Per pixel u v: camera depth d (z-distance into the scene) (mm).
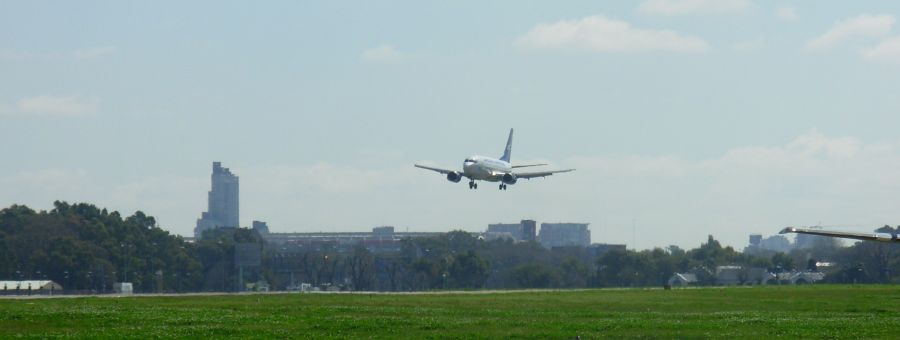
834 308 188375
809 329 139500
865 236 126500
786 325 145875
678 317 163750
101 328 139375
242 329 137125
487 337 128375
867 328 140625
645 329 139875
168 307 183875
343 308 182625
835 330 138000
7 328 139125
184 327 140500
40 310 168625
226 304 195375
